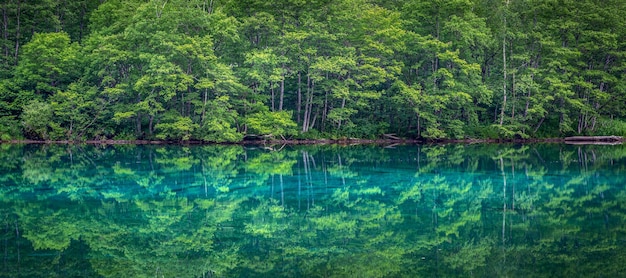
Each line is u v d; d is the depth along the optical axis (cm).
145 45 4372
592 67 4991
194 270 1038
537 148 3919
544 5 4834
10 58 4984
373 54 4800
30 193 1888
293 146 4219
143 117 4619
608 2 4988
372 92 4584
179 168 2630
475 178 2264
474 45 4775
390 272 1020
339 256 1136
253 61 4353
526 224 1416
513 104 4650
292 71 4556
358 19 4759
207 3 5466
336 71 4406
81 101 4397
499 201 1755
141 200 1769
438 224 1427
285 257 1125
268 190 1977
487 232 1333
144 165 2758
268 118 4403
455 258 1114
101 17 5106
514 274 1003
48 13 5241
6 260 1092
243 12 4991
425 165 2748
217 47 4684
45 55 4475
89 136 4506
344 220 1479
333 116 4503
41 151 3594
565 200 1753
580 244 1209
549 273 1007
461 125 4675
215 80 4259
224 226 1405
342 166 2706
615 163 2806
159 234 1318
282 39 4506
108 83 4512
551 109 4934
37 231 1337
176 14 4403
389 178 2273
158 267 1053
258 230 1362
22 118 4434
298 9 4822
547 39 4747
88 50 4666
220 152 3591
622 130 4791
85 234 1313
